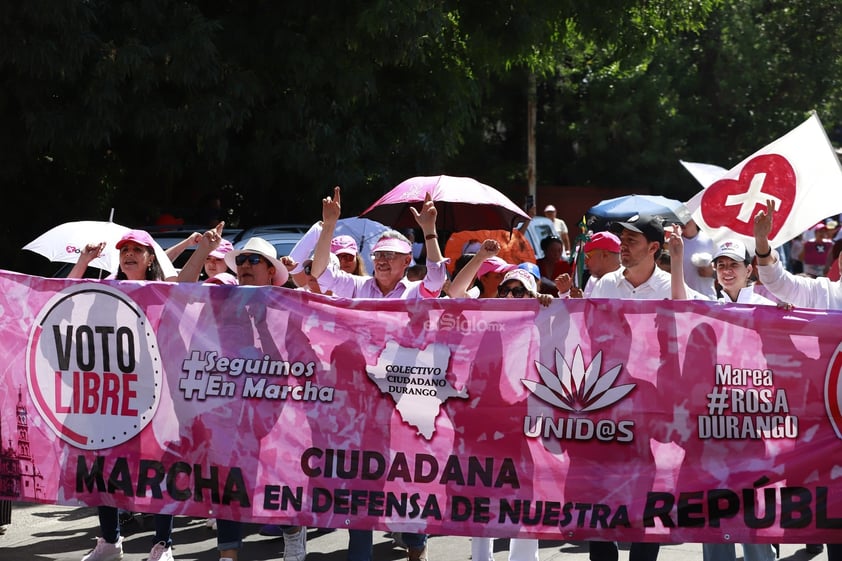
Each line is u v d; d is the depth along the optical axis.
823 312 6.32
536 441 6.43
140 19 16.38
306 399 6.61
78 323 6.89
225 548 6.85
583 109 33.25
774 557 6.91
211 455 6.71
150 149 19.20
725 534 6.33
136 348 6.84
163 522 7.35
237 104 17.34
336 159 18.81
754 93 34.78
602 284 7.33
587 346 6.40
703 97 34.69
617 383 6.39
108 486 6.85
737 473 6.33
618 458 6.38
